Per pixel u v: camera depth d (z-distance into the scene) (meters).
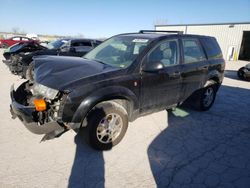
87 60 3.71
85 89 2.82
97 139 3.13
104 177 2.69
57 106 2.80
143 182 2.64
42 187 2.47
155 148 3.42
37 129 2.72
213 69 4.98
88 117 2.99
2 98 5.51
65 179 2.62
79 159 3.02
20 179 2.57
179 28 29.14
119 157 3.12
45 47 9.46
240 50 26.98
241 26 23.86
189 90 4.45
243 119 4.82
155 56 3.66
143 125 4.23
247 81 10.34
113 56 3.80
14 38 26.09
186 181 2.69
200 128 4.25
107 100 3.14
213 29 26.14
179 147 3.49
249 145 3.67
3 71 9.58
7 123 4.01
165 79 3.79
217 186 2.63
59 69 3.15
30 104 3.11
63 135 3.62
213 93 5.29
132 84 3.30
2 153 3.05
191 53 4.48
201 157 3.24
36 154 3.08
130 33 4.61
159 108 4.00
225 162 3.14
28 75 6.72
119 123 3.35
